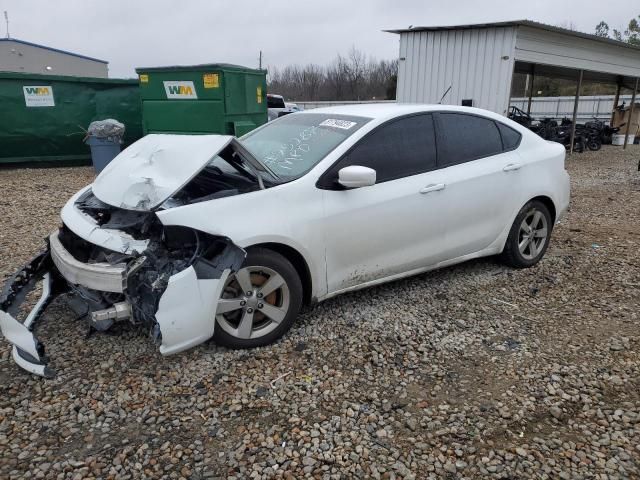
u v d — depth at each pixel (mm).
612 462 2600
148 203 3197
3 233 6215
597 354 3619
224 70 9445
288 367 3383
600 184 11375
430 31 13953
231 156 3770
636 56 19250
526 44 13359
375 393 3133
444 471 2543
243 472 2506
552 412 2979
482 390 3191
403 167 4160
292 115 4812
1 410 2908
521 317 4188
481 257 5148
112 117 12344
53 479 2443
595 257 5715
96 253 3441
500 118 4973
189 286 3070
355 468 2545
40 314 3586
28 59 37312
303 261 3703
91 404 2979
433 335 3852
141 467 2529
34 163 11836
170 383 3182
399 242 4141
